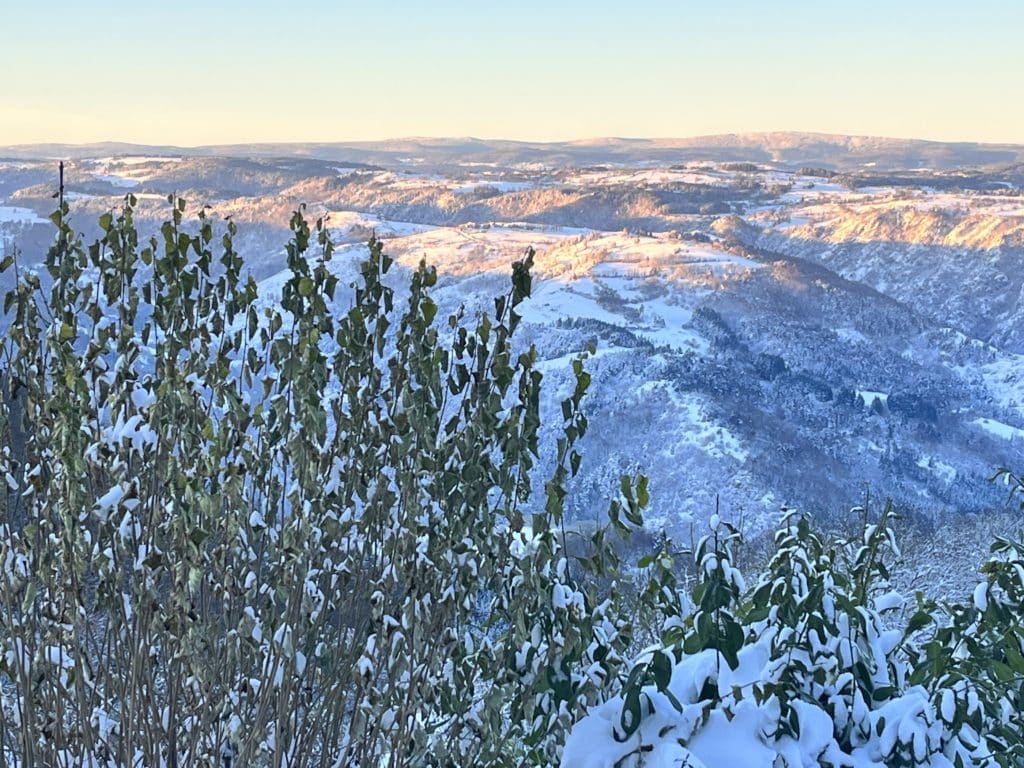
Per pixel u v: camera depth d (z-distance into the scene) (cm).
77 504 220
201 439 244
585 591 255
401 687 248
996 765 258
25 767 238
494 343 242
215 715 239
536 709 251
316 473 225
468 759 249
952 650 284
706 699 240
